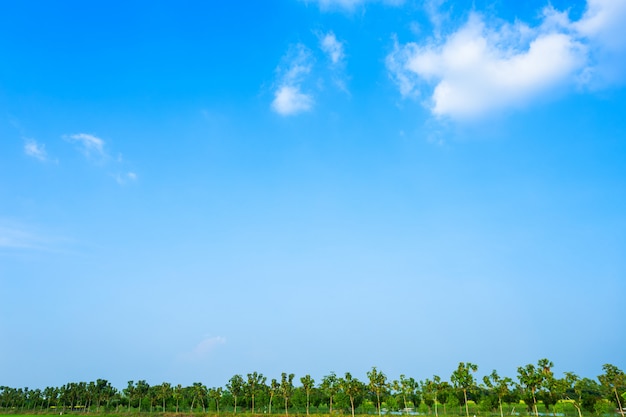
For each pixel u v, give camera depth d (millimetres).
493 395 123250
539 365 111750
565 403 115625
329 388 145125
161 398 181625
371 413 142375
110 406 198125
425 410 138000
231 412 162625
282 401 154875
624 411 100688
